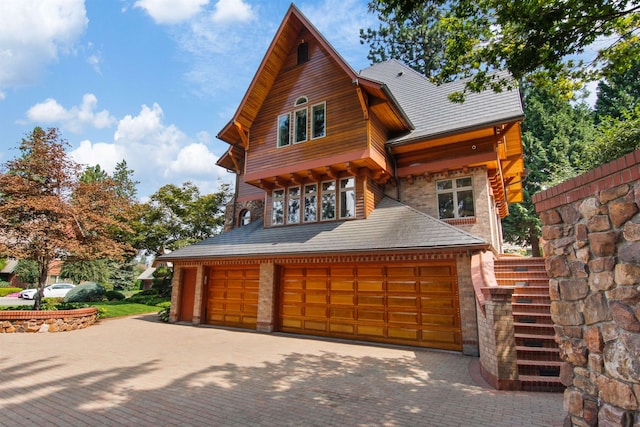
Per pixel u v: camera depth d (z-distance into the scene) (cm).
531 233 2623
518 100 1275
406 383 650
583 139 2680
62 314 1288
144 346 999
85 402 538
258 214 1864
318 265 1253
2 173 1292
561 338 369
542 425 448
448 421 466
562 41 579
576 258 353
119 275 3478
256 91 1548
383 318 1092
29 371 720
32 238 1262
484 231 1241
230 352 921
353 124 1311
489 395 576
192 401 545
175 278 1609
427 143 1335
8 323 1214
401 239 1064
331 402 543
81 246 1318
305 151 1409
